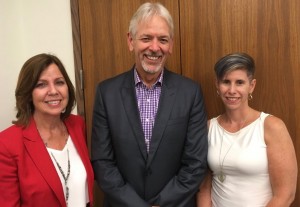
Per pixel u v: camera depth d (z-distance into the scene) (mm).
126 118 1442
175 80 1509
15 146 1226
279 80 1672
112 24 1839
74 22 1889
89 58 1892
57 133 1411
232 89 1423
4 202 1203
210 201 1565
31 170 1245
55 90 1299
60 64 1345
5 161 1197
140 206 1361
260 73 1692
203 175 1447
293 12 1616
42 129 1359
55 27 1954
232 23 1694
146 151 1423
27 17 1999
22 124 1301
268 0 1642
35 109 1347
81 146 1470
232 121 1493
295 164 1374
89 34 1876
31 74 1269
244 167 1379
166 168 1434
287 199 1345
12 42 1936
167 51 1431
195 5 1734
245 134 1424
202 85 1772
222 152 1449
